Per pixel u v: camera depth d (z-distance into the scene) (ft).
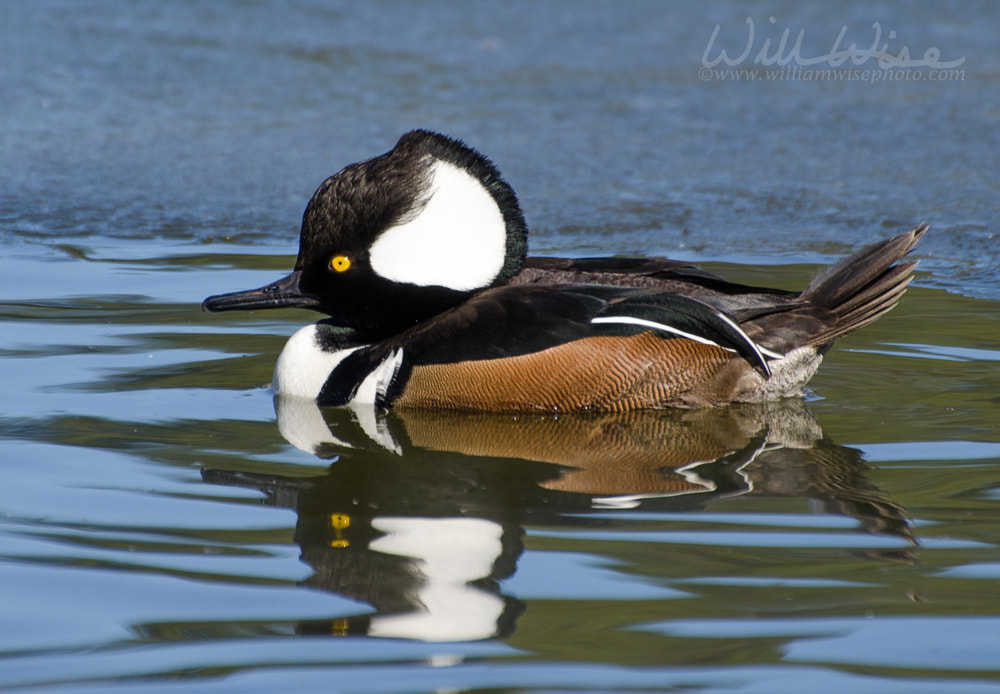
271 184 59.26
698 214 55.42
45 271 47.50
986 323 42.04
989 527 25.32
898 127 69.26
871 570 23.16
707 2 97.35
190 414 33.78
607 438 32.60
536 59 82.74
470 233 35.32
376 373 35.22
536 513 26.45
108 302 44.04
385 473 29.25
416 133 35.76
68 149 63.67
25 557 23.70
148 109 70.49
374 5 96.07
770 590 22.41
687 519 26.00
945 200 56.85
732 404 35.65
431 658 20.01
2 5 91.45
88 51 80.89
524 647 20.35
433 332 34.94
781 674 19.48
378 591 22.41
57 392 35.04
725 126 69.87
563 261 37.81
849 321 35.78
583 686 19.13
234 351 39.73
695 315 34.30
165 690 18.99
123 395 35.06
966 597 22.03
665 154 64.64
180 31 86.89
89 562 23.52
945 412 33.91
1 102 70.28
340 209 35.37
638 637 20.59
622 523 25.84
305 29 88.69
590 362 34.40
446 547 24.50
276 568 23.36
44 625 20.98
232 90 74.38
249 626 21.03
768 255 49.67
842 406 34.76
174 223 53.98
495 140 65.98
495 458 30.63
